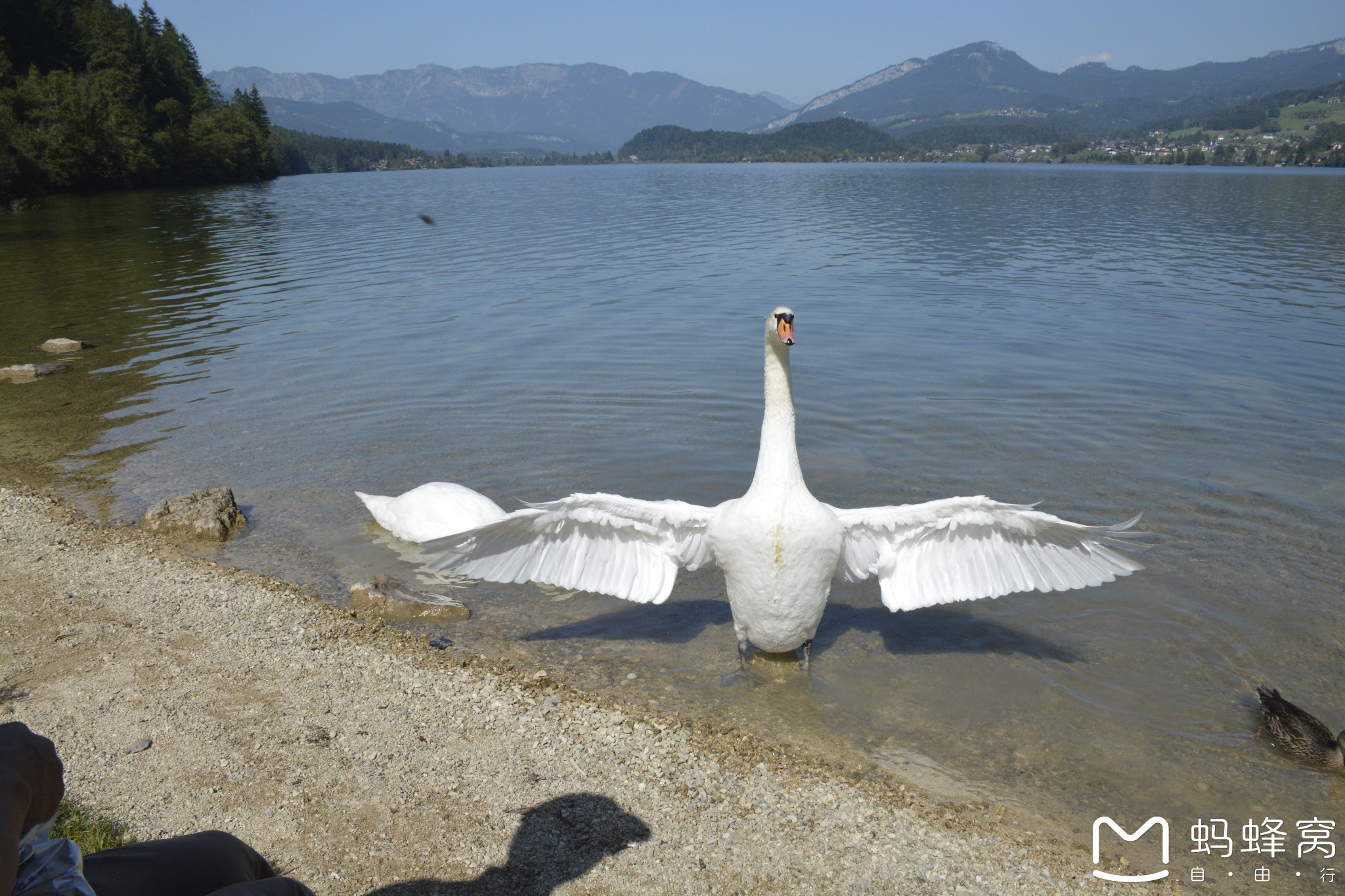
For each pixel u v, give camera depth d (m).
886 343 6.54
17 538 3.59
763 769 2.31
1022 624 3.00
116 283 10.06
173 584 3.25
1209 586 3.13
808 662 2.76
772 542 2.44
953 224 16.67
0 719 2.47
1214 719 2.51
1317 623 2.91
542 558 2.54
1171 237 14.07
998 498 3.78
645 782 2.25
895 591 2.58
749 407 5.07
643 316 7.66
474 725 2.48
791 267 10.61
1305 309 7.75
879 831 2.10
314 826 2.09
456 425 4.82
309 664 2.77
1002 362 5.96
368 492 4.02
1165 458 4.21
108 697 2.57
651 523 2.54
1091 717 2.52
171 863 1.16
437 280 9.85
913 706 2.59
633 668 2.79
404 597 3.11
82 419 5.06
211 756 2.33
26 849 0.93
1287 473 4.01
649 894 1.91
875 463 4.18
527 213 20.14
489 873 1.96
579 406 5.11
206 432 4.81
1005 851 2.04
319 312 8.09
